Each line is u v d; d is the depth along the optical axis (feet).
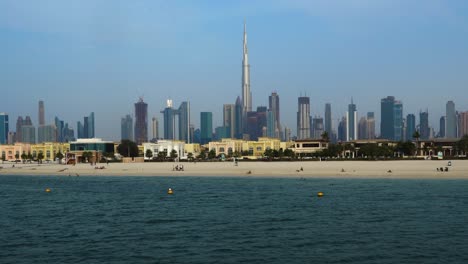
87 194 370.32
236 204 287.69
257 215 241.96
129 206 288.71
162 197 337.11
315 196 324.60
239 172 611.06
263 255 159.33
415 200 291.79
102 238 189.26
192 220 229.04
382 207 264.11
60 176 649.20
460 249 164.76
